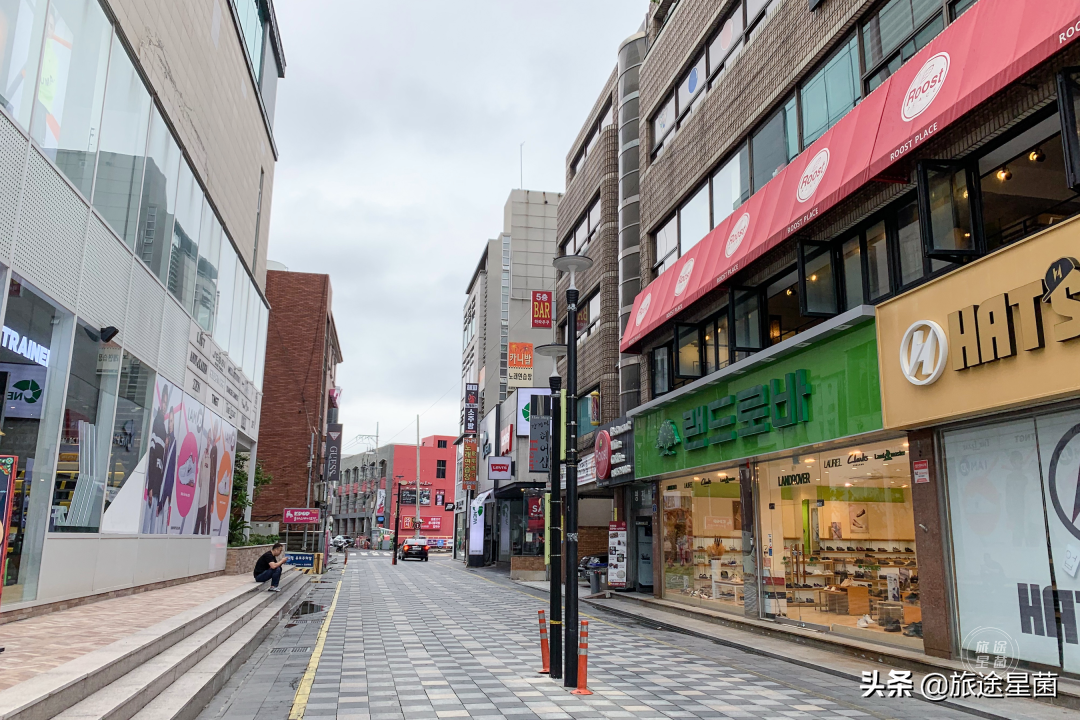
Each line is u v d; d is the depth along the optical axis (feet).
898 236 36.96
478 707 24.95
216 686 26.27
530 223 159.84
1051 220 27.68
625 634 46.98
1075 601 25.61
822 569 41.34
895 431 34.06
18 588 29.35
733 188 54.60
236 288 73.15
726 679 31.27
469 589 84.79
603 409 82.23
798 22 45.44
